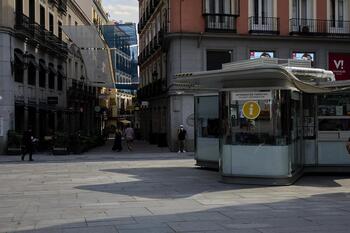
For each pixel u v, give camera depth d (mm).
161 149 36469
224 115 15047
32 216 9852
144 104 47219
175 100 34000
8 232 8453
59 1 43062
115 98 85250
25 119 33438
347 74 35844
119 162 24031
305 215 9734
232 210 10328
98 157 28141
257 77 14281
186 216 9680
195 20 33906
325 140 16922
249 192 13031
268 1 34844
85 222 9164
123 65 58344
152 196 12375
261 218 9438
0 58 30234
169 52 35562
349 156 16844
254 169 14531
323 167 16938
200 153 19703
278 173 14297
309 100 16906
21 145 29656
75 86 49156
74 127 49438
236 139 14820
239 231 8297
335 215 9719
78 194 12828
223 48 34031
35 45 35469
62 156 29141
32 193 13141
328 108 16922
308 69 16656
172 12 33781
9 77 30562
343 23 36000
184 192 13078
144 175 17344
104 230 8453
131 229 8508
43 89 37906
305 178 16094
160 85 41438
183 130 32281
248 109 14664
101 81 41344
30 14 35250
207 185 14508
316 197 12094
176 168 20000
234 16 34188
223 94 15102
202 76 14695
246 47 34312
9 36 30656
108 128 77562
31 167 21391
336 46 35750
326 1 35656
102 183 15125
